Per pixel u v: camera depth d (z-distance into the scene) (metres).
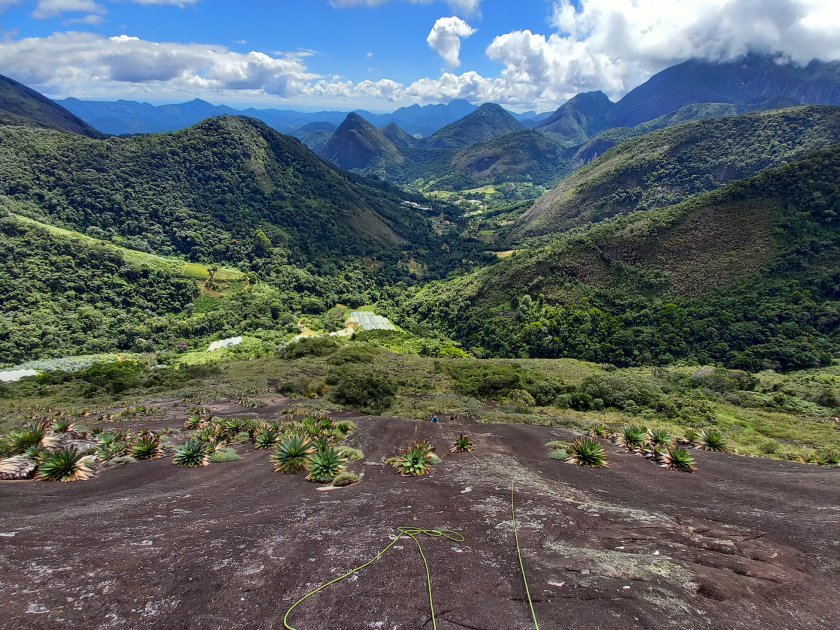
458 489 10.20
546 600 5.11
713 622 4.75
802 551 6.81
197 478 12.10
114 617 4.52
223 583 5.35
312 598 5.07
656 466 13.99
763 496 10.61
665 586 5.51
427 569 5.87
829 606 5.21
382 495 9.81
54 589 4.99
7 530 6.81
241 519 7.99
